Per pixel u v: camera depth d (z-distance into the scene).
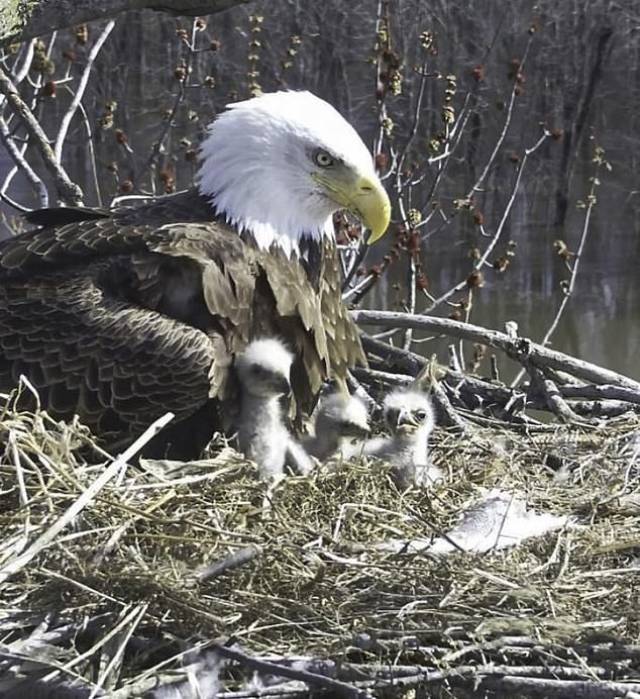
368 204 12.70
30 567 9.63
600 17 42.81
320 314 12.81
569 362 15.27
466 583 9.86
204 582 9.66
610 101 45.00
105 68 35.91
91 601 9.48
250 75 21.09
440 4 37.84
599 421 14.16
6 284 12.37
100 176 32.59
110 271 12.19
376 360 15.91
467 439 13.51
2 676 8.93
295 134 12.62
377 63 20.84
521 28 41.25
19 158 17.30
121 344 11.88
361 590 9.83
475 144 37.69
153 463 11.10
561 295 34.47
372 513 10.98
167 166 23.06
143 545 10.02
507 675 9.20
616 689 9.02
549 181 40.22
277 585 9.80
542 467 13.12
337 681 8.88
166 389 11.82
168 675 8.95
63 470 10.25
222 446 11.79
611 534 11.30
